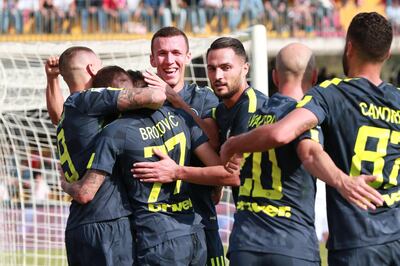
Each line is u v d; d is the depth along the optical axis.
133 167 12.75
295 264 11.37
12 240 23.31
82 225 12.79
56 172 25.12
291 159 11.53
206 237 13.99
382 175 11.04
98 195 12.73
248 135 10.91
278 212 11.57
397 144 11.16
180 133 13.16
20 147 25.38
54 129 24.69
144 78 13.60
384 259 10.94
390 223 10.98
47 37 51.38
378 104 11.12
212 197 14.20
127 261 12.71
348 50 11.36
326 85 11.16
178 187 13.01
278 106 11.77
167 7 53.53
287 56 11.94
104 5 52.09
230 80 13.27
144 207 12.77
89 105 12.88
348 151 11.08
